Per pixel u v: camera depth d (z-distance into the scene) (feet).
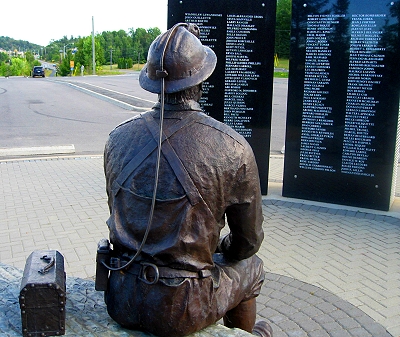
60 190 26.91
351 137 22.95
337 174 23.62
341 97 22.72
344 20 22.00
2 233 20.06
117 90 104.27
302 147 24.09
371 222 21.54
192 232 7.38
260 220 8.27
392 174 22.62
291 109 23.94
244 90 23.79
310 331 12.87
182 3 23.34
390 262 17.35
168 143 7.49
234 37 23.29
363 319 13.43
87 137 46.73
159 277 7.39
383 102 21.99
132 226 7.54
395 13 21.07
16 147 40.93
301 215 22.38
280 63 163.63
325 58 22.67
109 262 8.02
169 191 7.34
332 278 16.05
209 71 7.69
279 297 14.62
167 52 7.52
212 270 8.13
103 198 25.38
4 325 8.72
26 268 8.50
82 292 10.12
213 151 7.50
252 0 22.86
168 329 7.50
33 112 65.57
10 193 26.18
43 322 8.07
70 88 111.65
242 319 9.11
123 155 7.78
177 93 7.70
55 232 20.21
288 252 18.12
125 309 7.69
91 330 8.41
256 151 24.59
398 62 21.36
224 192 7.61
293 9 22.85
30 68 323.37
